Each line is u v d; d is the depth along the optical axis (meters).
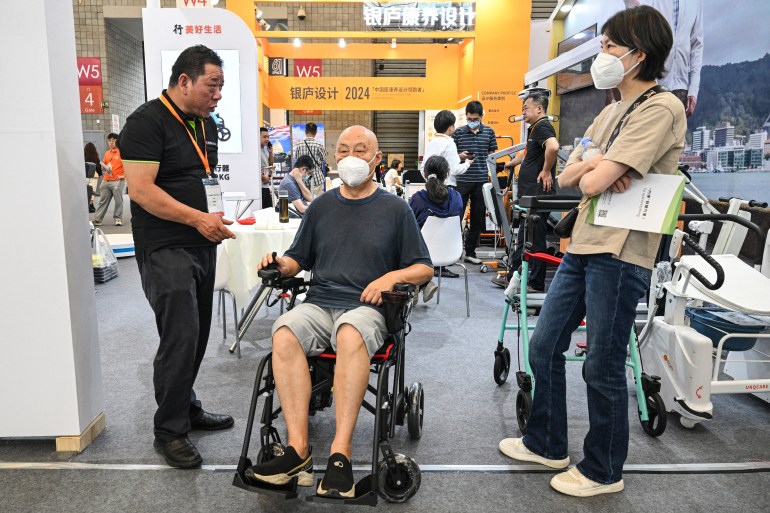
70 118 2.11
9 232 2.05
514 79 8.02
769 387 2.37
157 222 2.05
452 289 5.19
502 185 6.36
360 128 2.11
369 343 1.80
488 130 6.19
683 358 2.38
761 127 3.63
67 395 2.15
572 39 6.84
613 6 5.78
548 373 2.02
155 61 4.34
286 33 7.95
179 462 2.06
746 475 2.06
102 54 13.28
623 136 1.67
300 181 5.23
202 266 2.17
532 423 2.13
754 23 3.68
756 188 3.67
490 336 3.77
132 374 3.00
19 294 2.08
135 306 4.40
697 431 2.43
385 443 1.83
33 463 2.09
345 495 1.61
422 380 2.99
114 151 9.23
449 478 2.03
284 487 1.69
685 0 4.43
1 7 1.93
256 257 3.24
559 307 1.98
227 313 4.28
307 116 13.77
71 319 2.11
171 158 2.04
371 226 2.07
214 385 2.87
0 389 2.12
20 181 2.02
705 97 4.23
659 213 1.66
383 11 8.05
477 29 7.95
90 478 2.00
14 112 1.99
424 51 8.84
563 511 1.83
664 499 1.91
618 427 1.88
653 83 1.75
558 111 7.06
